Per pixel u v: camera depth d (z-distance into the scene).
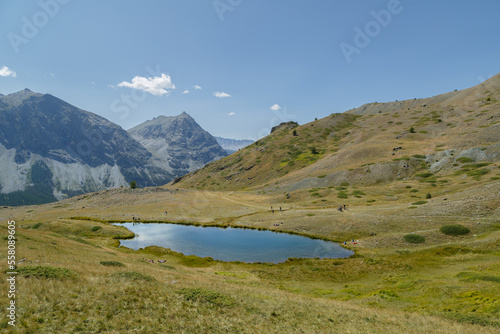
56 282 19.69
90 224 90.50
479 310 22.25
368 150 163.38
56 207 132.75
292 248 64.62
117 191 149.88
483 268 35.91
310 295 34.38
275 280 43.72
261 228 82.06
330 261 53.34
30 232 48.78
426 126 195.25
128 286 21.86
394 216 71.94
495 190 70.06
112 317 16.44
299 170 183.00
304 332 17.66
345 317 21.23
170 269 45.06
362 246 61.09
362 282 39.75
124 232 83.06
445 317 21.73
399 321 20.62
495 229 54.31
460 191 82.88
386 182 121.44
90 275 23.78
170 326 16.45
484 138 133.12
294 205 108.12
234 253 63.88
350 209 87.06
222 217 98.88
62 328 14.18
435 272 39.53
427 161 130.00
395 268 44.25
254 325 18.19
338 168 150.88
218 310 19.98
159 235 80.94
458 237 55.44
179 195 143.25
